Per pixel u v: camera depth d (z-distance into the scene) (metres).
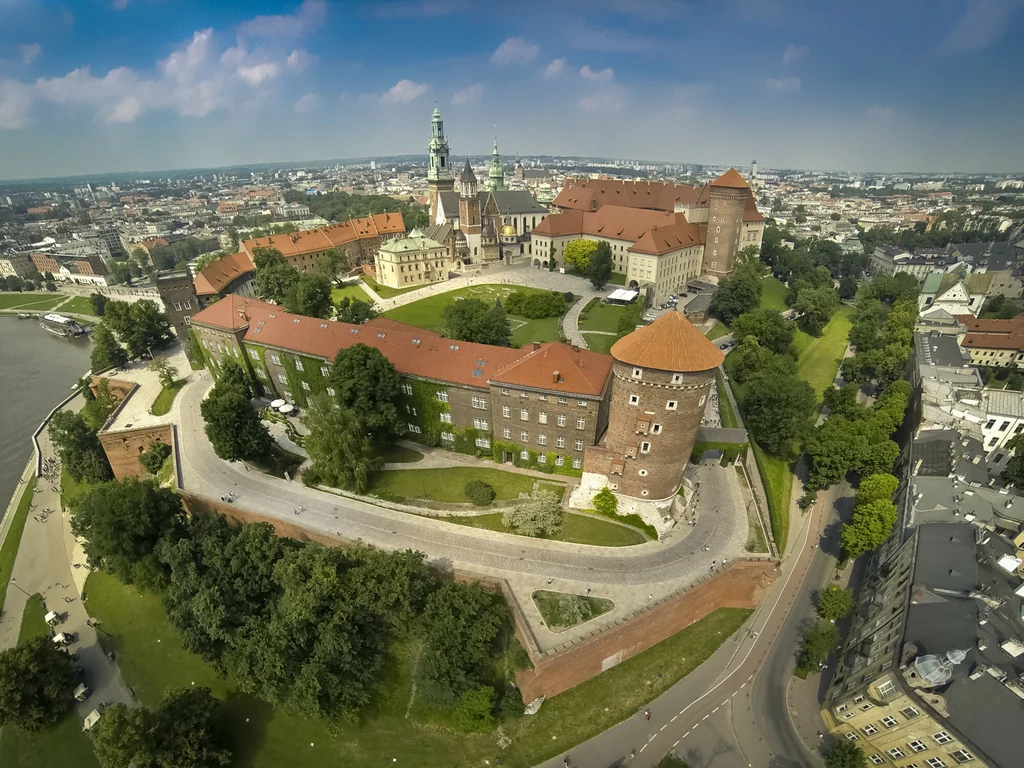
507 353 83.94
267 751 57.75
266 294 147.62
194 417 101.81
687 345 63.06
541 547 68.75
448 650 57.50
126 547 69.56
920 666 48.94
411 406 89.69
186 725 54.47
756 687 62.28
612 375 70.44
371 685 61.22
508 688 59.56
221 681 65.25
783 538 80.19
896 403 100.56
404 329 94.56
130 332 129.00
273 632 57.75
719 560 66.94
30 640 66.31
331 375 84.31
